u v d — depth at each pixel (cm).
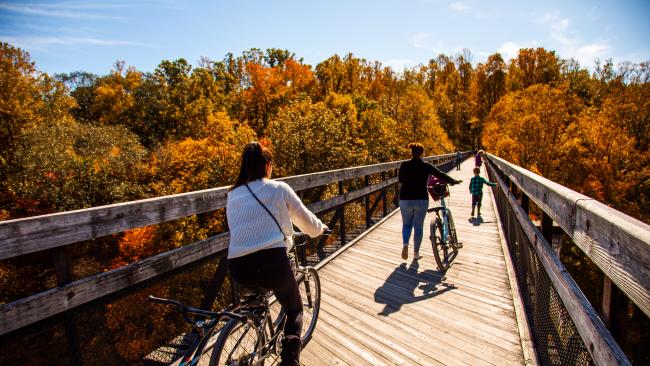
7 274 1795
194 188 2622
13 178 2214
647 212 3069
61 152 2406
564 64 6500
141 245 2044
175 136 4941
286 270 197
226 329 193
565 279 174
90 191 2322
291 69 5334
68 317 196
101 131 3116
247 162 209
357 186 1988
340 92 5847
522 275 364
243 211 197
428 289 391
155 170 2838
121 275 221
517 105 4012
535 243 259
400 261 489
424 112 4206
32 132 2400
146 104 5300
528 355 257
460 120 7212
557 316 205
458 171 2442
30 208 2142
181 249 264
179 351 271
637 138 3531
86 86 6319
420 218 441
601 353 122
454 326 311
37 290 1869
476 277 421
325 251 544
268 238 192
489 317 324
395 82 6475
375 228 695
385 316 333
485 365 256
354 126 3619
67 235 194
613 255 116
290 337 199
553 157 3594
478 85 7419
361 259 503
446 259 457
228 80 6016
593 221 136
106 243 2131
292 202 206
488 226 697
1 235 165
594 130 3312
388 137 3753
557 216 193
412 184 436
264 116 5062
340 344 289
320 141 2683
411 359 266
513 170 419
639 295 96
